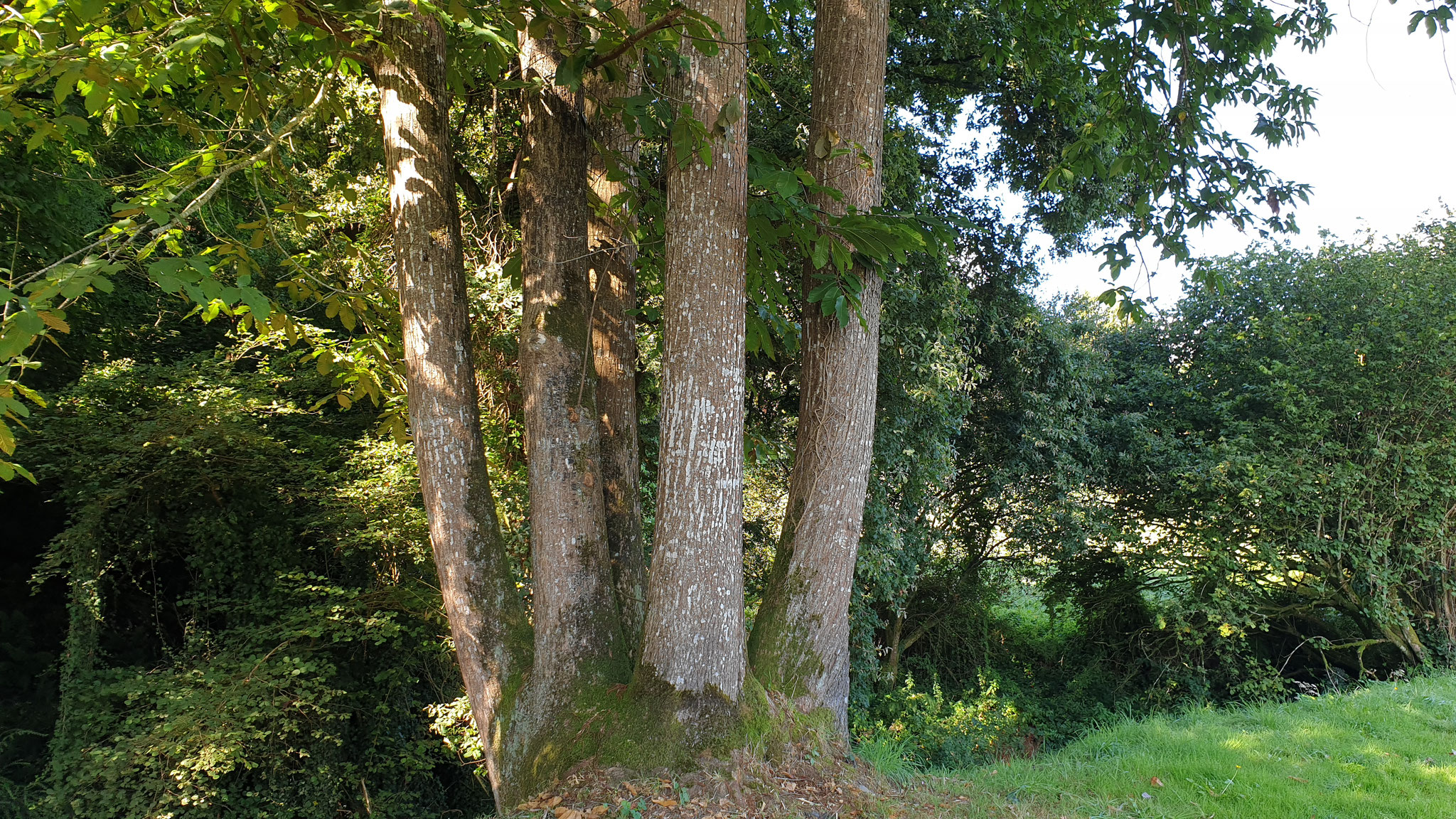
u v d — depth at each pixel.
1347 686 10.66
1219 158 6.67
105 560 8.05
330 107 5.37
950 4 9.80
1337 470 10.53
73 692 7.44
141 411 8.02
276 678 7.75
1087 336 13.41
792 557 4.81
